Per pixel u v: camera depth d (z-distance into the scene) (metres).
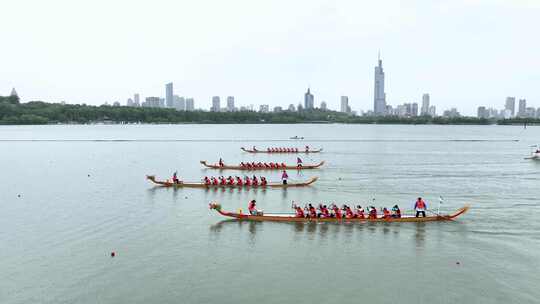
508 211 50.28
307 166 87.06
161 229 43.06
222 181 65.62
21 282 30.94
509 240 40.12
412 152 124.38
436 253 37.03
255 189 63.56
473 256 36.34
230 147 140.25
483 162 98.94
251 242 39.56
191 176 77.25
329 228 43.78
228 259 35.53
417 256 36.44
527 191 62.62
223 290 30.25
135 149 130.50
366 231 42.84
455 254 36.78
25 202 54.00
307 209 46.44
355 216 45.91
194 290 30.20
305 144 157.88
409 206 53.25
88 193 59.78
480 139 195.75
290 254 36.75
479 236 41.25
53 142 155.25
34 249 37.06
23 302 28.23
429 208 51.88
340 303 28.75
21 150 123.69
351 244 39.22
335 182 70.06
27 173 78.38
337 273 33.09
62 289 30.02
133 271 32.97
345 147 144.00
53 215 47.72
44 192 60.28
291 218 46.00
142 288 30.34
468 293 30.08
